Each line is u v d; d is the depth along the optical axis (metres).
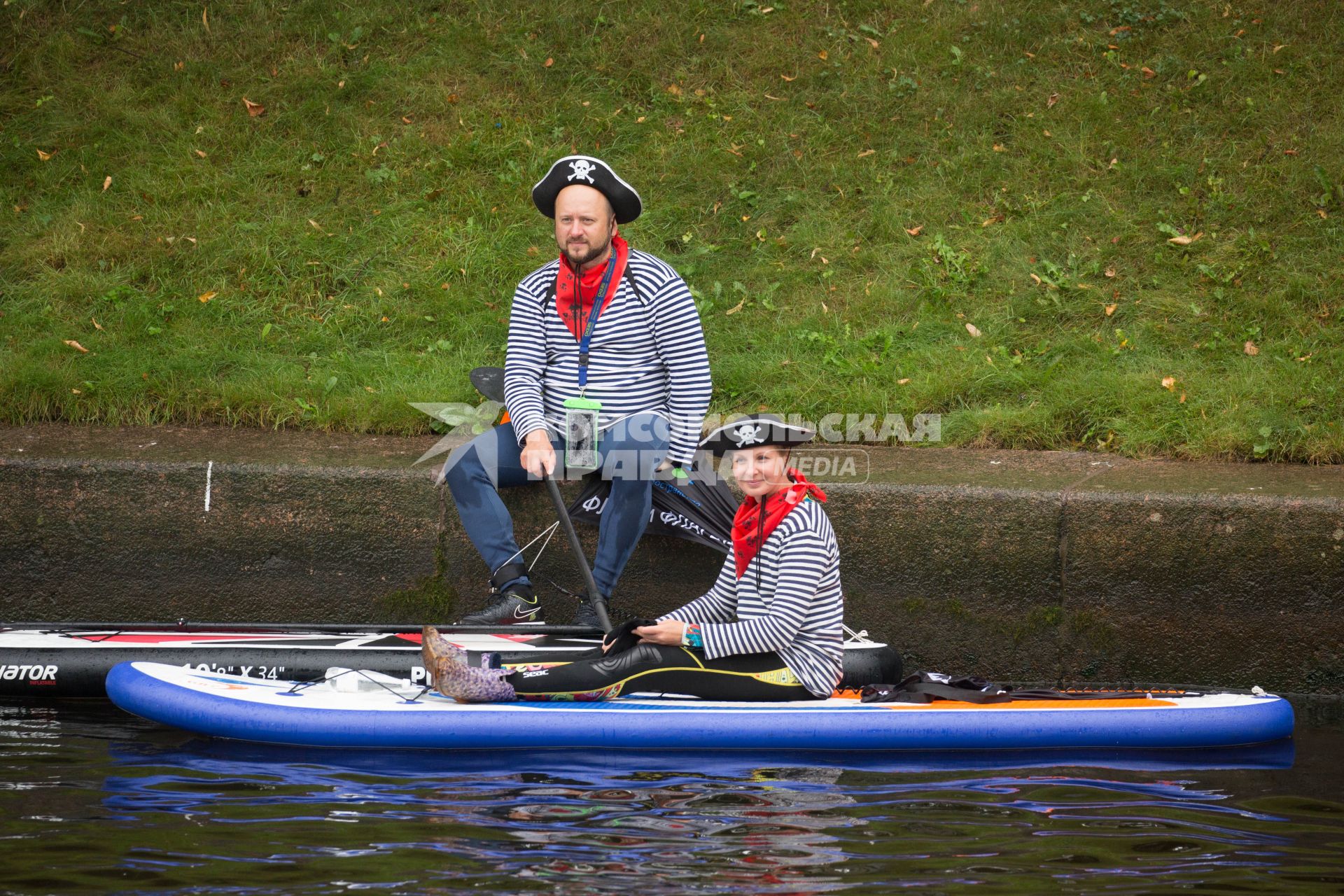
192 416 23.23
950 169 30.33
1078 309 26.05
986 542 19.67
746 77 33.50
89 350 24.95
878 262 27.89
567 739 15.10
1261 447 21.23
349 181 30.44
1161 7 34.25
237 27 35.22
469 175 30.55
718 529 19.48
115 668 16.67
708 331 26.06
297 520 20.55
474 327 26.05
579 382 19.27
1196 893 10.75
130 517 20.59
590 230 18.75
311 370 24.59
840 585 16.39
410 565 20.55
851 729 15.21
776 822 12.48
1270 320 25.22
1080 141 30.62
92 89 33.28
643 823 12.39
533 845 11.72
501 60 34.00
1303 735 16.45
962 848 11.81
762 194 30.08
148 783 13.52
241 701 15.41
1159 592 19.36
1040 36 34.12
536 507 20.44
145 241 28.38
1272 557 19.03
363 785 13.54
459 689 15.66
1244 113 30.89
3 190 30.16
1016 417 22.58
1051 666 19.72
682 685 15.88
